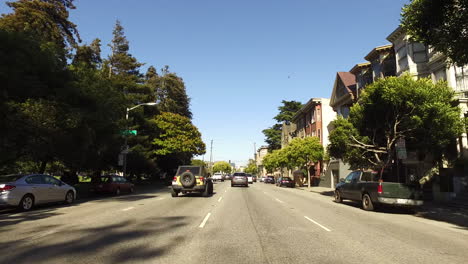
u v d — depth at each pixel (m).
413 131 17.86
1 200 12.53
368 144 20.70
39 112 18.08
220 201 17.89
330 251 6.89
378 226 10.46
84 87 18.72
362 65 31.47
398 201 14.09
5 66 12.65
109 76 35.78
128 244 7.24
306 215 12.80
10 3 27.38
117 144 25.97
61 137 17.88
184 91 56.84
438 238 8.61
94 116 17.78
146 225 9.77
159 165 45.84
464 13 10.70
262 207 15.38
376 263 6.03
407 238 8.51
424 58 22.84
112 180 22.88
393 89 16.75
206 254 6.48
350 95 34.00
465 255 6.73
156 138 41.47
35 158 20.52
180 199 18.83
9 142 17.06
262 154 131.75
